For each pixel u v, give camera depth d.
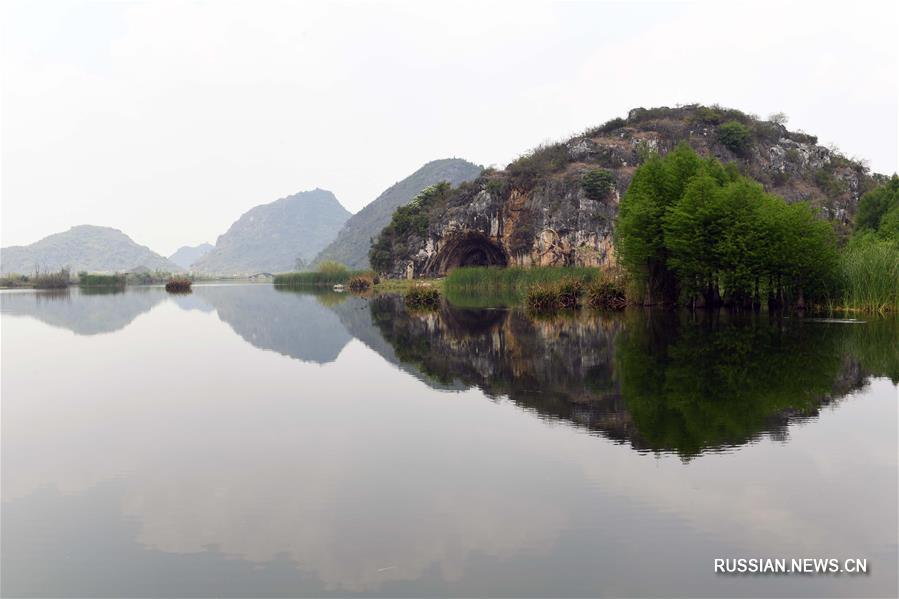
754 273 37.75
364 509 8.82
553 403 15.10
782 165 95.38
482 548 7.63
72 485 10.01
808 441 11.67
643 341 25.73
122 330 34.75
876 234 46.06
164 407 15.43
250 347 26.88
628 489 9.40
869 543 7.66
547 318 38.09
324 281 125.38
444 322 37.25
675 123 100.50
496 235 103.56
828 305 37.12
